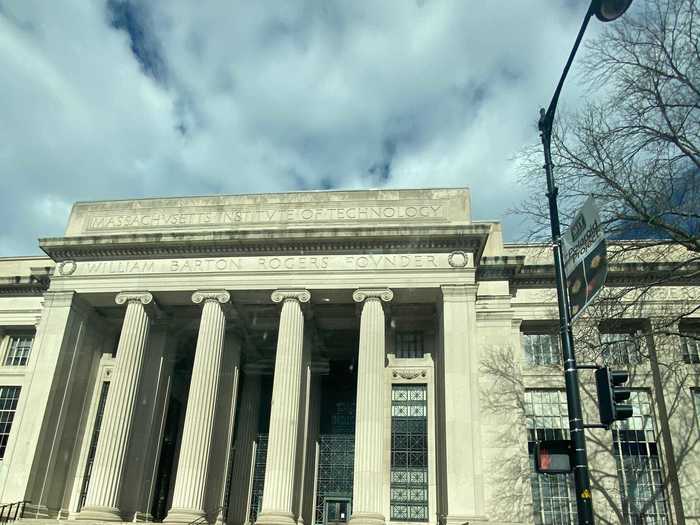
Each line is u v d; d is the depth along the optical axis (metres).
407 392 39.16
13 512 34.12
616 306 33.38
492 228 41.94
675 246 34.97
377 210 39.84
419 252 37.53
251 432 42.38
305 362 38.34
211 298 37.88
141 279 39.00
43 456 36.56
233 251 38.88
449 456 32.28
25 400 37.19
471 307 35.69
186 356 46.81
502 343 37.53
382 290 36.59
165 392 40.47
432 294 37.38
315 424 41.59
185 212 41.78
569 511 35.81
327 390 44.31
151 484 38.09
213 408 35.94
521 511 33.62
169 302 40.03
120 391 36.59
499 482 34.34
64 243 40.00
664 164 24.84
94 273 39.88
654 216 24.45
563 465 13.96
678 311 37.78
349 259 37.81
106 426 35.84
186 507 33.50
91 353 41.84
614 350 37.09
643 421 37.72
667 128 25.00
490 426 35.75
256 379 44.00
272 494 32.94
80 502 38.59
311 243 38.06
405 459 37.53
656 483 36.28
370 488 32.16
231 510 39.84
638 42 24.95
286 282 37.56
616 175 25.78
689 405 37.06
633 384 38.28
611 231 26.00
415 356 40.22
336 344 44.31
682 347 38.75
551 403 38.38
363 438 33.25
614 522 34.56
